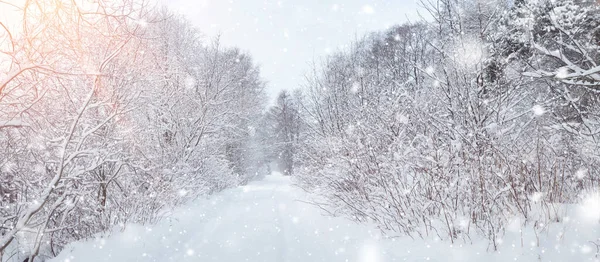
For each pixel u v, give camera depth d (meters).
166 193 8.13
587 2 6.71
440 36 5.80
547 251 3.11
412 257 3.76
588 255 2.87
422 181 4.97
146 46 7.47
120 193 7.12
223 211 9.67
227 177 16.23
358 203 5.81
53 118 5.68
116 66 6.58
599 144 4.61
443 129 5.02
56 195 5.17
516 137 4.65
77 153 4.32
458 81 5.03
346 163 6.66
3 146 4.96
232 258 4.88
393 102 6.43
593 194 4.04
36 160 5.30
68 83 5.73
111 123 6.36
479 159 4.11
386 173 5.26
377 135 6.16
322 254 4.61
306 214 7.59
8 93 3.90
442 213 4.57
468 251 3.56
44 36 4.17
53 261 4.78
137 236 5.80
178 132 11.88
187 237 6.51
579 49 4.43
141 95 7.37
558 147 4.80
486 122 4.75
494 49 5.38
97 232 6.18
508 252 3.30
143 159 7.55
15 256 5.00
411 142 5.16
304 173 11.06
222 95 15.05
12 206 5.12
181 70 12.84
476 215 4.08
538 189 3.92
